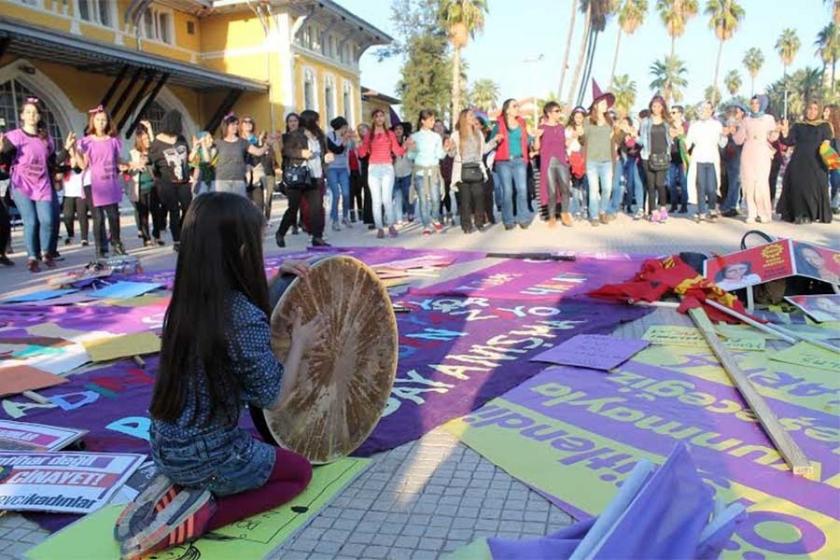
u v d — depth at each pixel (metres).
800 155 11.67
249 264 2.78
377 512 3.01
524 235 11.75
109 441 3.79
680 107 14.89
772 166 14.40
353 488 3.21
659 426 3.71
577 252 9.61
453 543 2.76
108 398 4.46
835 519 2.78
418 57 53.62
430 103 53.81
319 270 3.31
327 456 3.43
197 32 34.72
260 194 13.62
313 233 10.99
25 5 24.50
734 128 13.16
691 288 6.12
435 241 11.44
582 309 6.28
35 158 9.54
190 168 11.59
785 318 5.68
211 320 2.66
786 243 6.18
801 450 3.35
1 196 10.49
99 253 10.14
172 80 29.25
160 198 11.48
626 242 10.44
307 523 2.92
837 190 13.42
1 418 4.14
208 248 2.69
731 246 9.57
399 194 14.06
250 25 34.31
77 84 25.97
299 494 3.11
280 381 2.86
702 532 2.34
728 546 2.61
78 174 12.20
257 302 2.84
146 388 4.63
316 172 10.91
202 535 2.81
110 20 28.97
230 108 33.16
